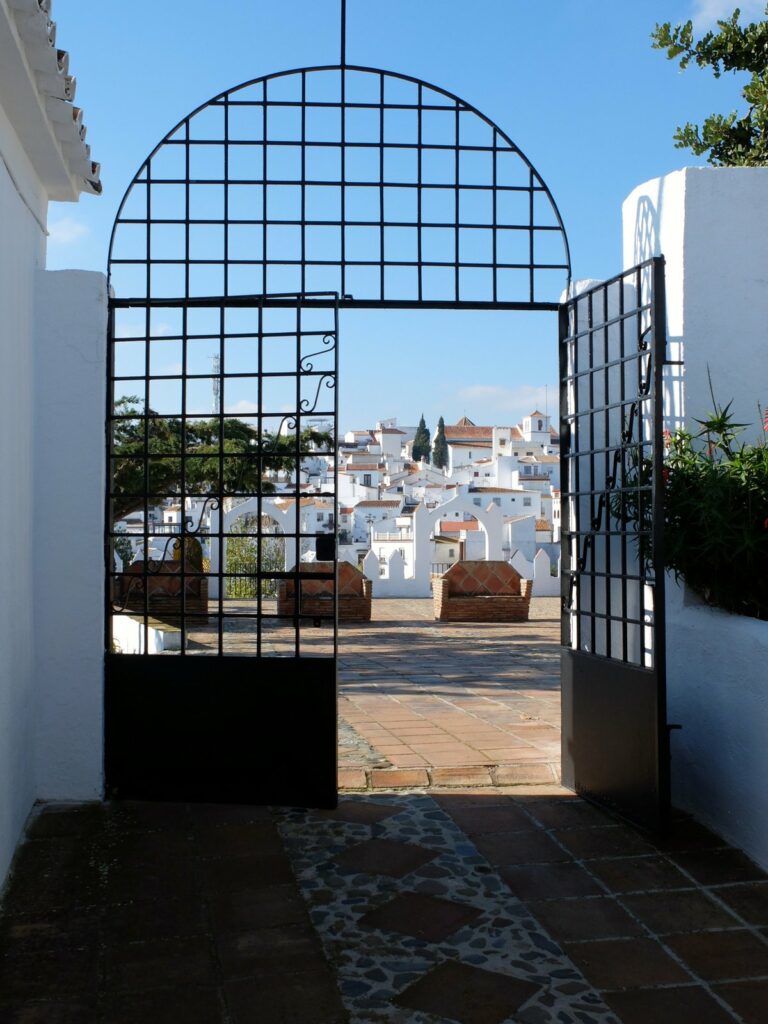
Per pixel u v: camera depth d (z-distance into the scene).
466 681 8.91
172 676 4.81
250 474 11.52
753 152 6.95
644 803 4.31
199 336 4.89
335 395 4.76
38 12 3.48
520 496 56.53
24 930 3.33
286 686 4.74
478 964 3.09
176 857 4.03
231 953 3.16
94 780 4.80
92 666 4.79
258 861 3.99
